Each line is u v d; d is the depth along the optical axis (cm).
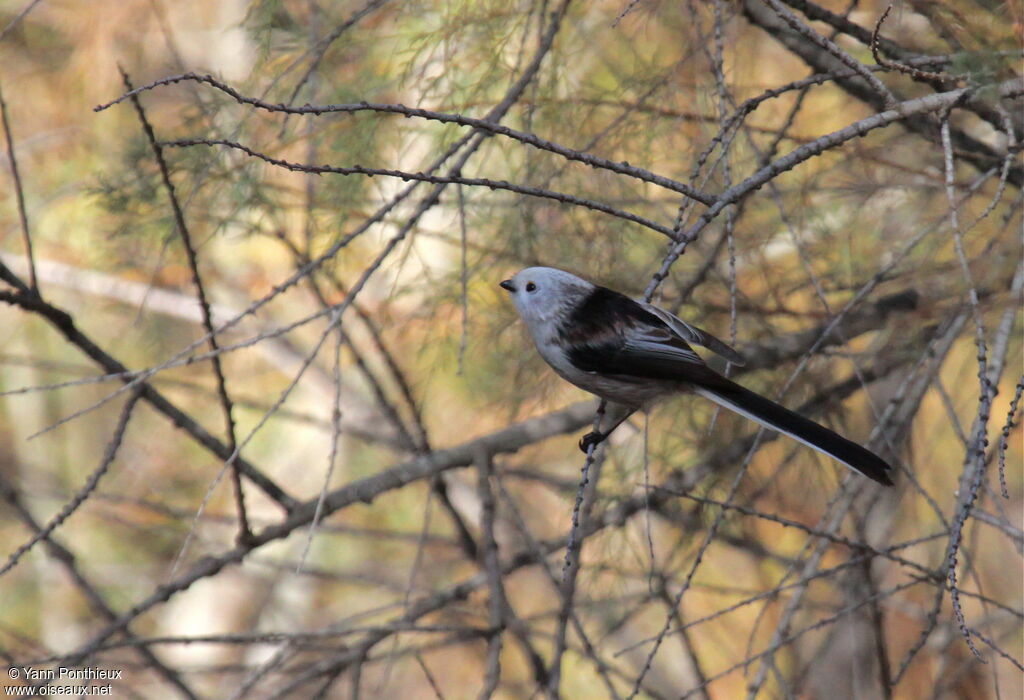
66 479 1753
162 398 1017
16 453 1775
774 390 1068
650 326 878
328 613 1755
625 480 1088
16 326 1764
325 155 998
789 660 1320
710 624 1405
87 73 1399
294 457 1764
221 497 1684
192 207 1059
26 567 1706
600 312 887
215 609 1841
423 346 1128
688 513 1130
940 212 966
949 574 642
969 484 739
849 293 1103
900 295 1033
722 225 1067
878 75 1021
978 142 1006
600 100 978
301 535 1791
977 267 819
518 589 1580
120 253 1229
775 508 1241
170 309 1505
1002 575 1316
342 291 1093
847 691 1188
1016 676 1179
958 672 958
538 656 1071
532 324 910
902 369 1093
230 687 1694
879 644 929
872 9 1077
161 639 878
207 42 1443
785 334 1133
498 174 1089
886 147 1023
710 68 949
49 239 1506
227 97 938
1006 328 762
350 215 1040
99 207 1068
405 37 946
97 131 1438
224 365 1677
